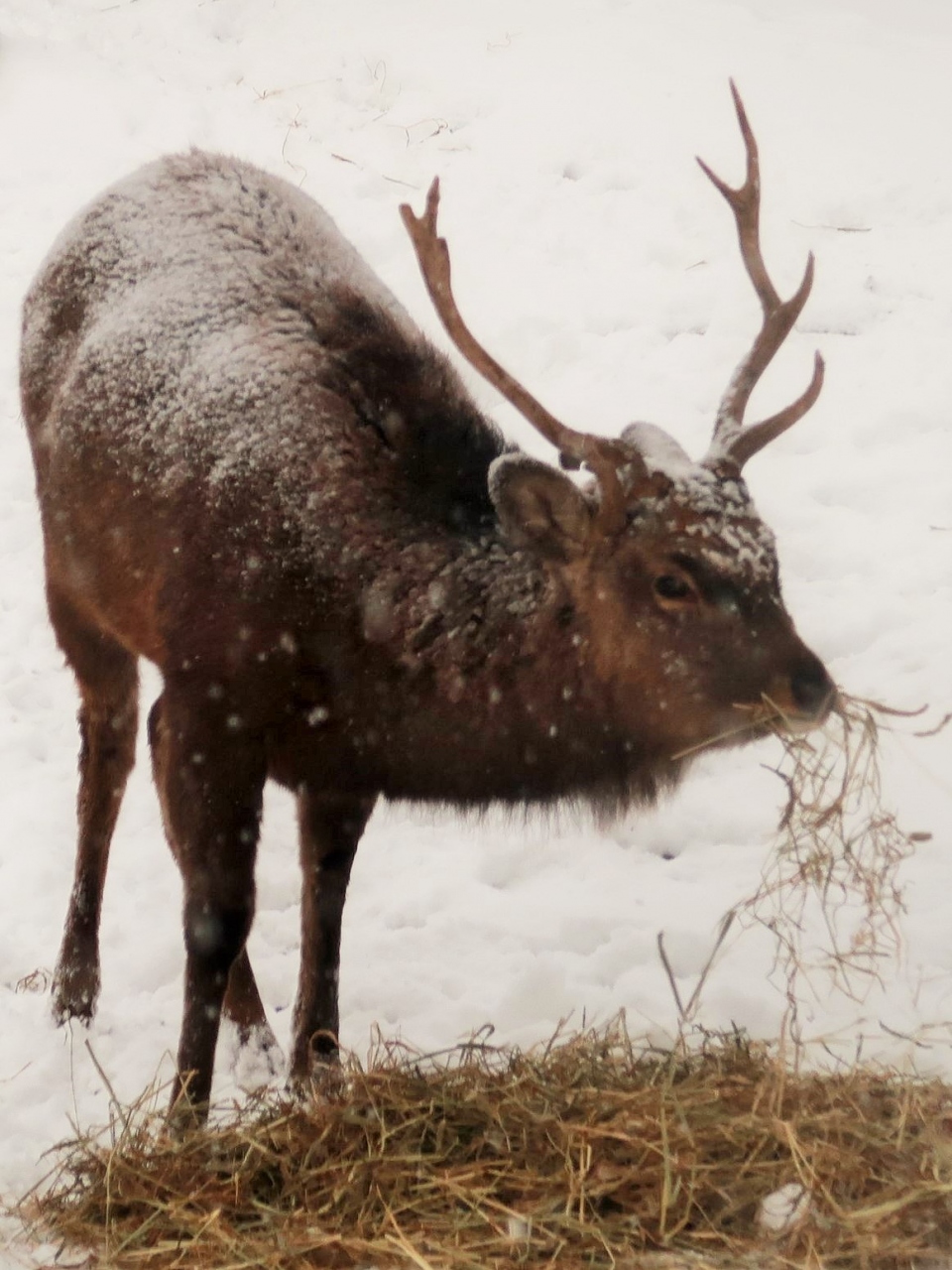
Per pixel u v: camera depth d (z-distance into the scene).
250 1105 14.73
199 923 14.83
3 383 30.23
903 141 34.72
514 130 36.38
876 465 25.89
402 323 16.25
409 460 15.16
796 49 39.78
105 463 16.23
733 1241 12.13
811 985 16.14
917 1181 12.66
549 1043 14.66
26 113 37.75
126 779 17.95
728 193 15.69
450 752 15.00
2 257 33.22
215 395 15.34
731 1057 14.46
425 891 19.14
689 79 38.19
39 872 19.61
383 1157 13.19
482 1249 12.30
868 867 18.20
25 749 22.19
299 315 15.91
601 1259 12.16
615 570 14.10
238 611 14.73
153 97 38.34
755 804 20.20
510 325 29.73
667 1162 12.62
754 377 15.27
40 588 25.41
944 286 29.91
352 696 14.81
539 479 13.92
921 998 16.16
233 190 17.45
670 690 14.20
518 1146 13.38
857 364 28.22
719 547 13.86
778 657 13.88
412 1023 16.61
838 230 31.88
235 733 14.84
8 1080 15.87
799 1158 12.86
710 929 17.88
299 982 16.11
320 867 15.79
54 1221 13.21
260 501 14.80
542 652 14.52
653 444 14.71
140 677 18.30
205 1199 13.10
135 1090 15.71
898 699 21.34
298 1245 12.39
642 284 30.80
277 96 38.50
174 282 16.55
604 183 34.22
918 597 23.27
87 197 34.91
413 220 14.52
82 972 17.31
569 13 42.41
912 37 41.12
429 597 14.61
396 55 40.22
